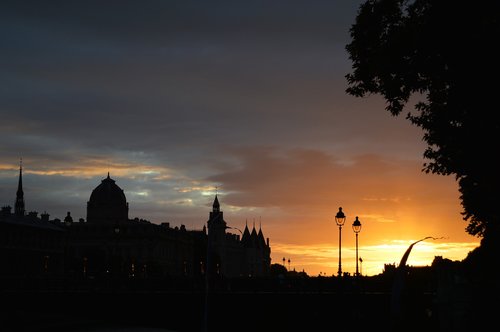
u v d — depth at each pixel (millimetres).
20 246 197375
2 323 87062
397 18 30297
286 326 79125
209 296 82875
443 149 32125
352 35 30781
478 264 45406
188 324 84562
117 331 85438
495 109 27406
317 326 77062
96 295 87562
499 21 26156
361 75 30547
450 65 27656
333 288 86250
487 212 37594
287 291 90625
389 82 30062
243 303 81562
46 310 89188
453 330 46844
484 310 44719
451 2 26969
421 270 63031
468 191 37938
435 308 55062
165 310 85562
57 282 103312
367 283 82500
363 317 73750
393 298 27484
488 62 26203
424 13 28750
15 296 89125
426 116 31250
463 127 29469
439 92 29781
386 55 29438
